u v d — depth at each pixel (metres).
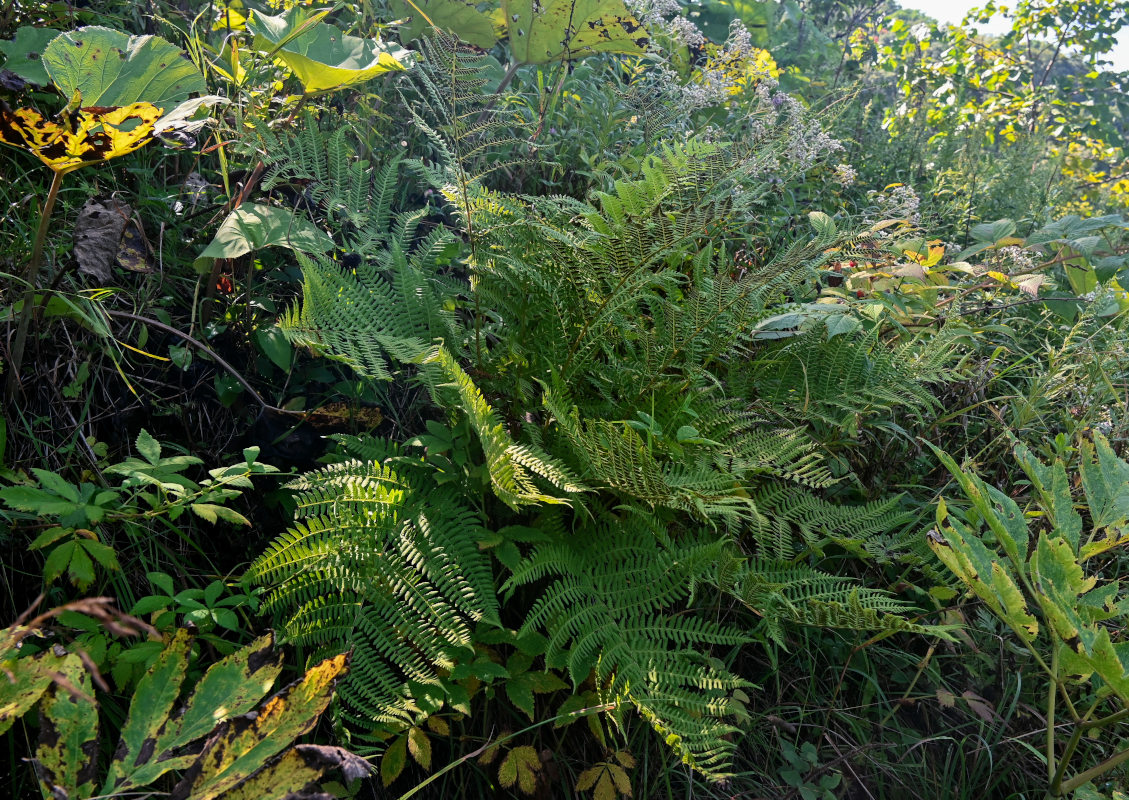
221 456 1.93
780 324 2.17
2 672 1.08
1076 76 7.91
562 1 2.84
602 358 2.19
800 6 8.04
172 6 2.60
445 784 1.70
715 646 2.09
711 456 1.94
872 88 5.92
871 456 2.45
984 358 2.93
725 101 3.46
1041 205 4.67
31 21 2.15
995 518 1.81
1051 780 1.87
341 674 1.21
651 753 1.89
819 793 1.89
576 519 1.96
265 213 1.94
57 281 1.70
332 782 1.59
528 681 1.70
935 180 4.34
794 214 3.27
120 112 1.44
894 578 2.31
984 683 2.20
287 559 1.57
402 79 2.78
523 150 2.86
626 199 2.09
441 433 1.83
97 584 1.61
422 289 2.01
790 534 2.04
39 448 1.70
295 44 2.12
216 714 1.18
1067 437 2.41
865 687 2.14
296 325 1.76
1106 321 3.05
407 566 1.63
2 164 1.93
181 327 2.03
